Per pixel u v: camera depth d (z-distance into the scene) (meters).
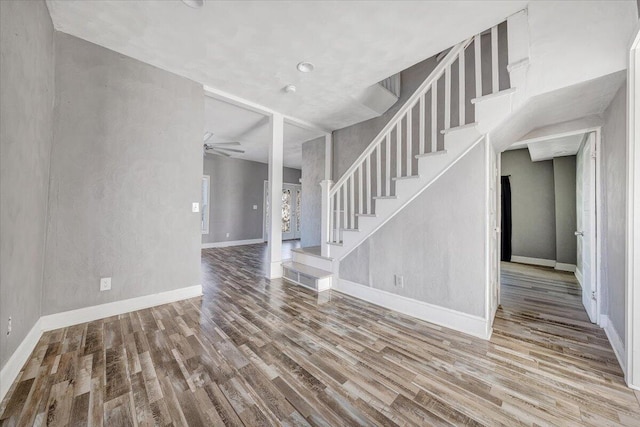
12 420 1.26
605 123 2.29
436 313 2.49
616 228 2.01
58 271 2.22
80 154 2.33
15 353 1.60
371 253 3.06
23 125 1.63
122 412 1.33
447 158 2.42
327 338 2.15
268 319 2.50
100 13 2.01
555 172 5.09
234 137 5.49
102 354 1.85
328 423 1.29
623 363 1.76
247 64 2.71
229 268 4.63
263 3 1.90
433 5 1.93
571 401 1.47
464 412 1.37
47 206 2.15
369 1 1.89
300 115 4.13
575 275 4.49
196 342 2.04
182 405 1.38
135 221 2.65
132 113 2.62
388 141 2.96
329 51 2.49
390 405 1.42
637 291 1.60
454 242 2.39
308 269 3.69
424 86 2.60
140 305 2.69
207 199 6.98
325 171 5.10
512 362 1.85
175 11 1.99
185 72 2.88
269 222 3.95
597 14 1.70
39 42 1.85
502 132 2.38
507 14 2.03
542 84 1.90
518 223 5.71
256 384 1.56
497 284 2.96
